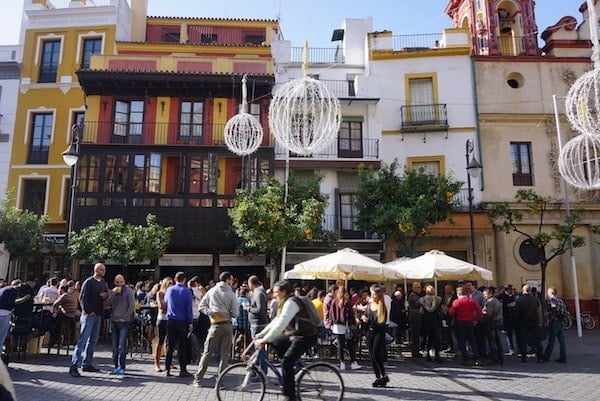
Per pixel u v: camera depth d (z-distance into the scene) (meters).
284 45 27.20
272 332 6.64
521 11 27.06
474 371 10.66
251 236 18.97
